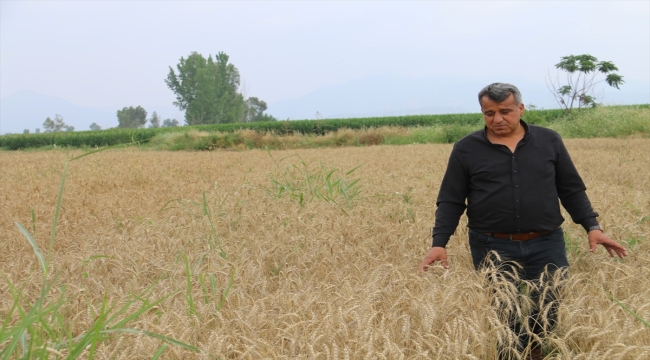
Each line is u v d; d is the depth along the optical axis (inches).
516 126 151.3
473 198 157.6
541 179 151.6
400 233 222.5
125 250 215.8
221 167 641.6
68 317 144.3
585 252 192.2
